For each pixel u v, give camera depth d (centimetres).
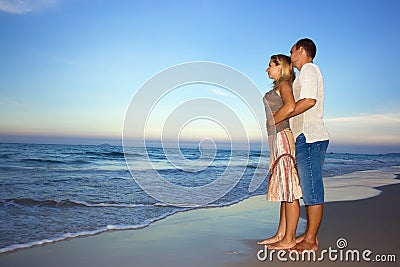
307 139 292
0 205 473
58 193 585
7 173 899
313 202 291
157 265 261
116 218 414
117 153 1430
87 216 421
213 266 259
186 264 263
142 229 367
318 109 295
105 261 269
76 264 262
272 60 302
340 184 802
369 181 873
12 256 278
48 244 311
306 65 292
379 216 440
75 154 1434
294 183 293
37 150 1545
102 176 843
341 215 441
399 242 324
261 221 411
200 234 348
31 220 394
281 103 297
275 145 297
